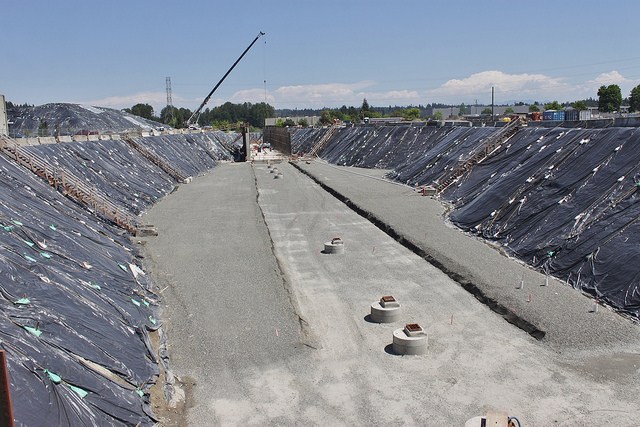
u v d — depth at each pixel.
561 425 14.19
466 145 55.19
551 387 16.03
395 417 14.89
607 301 21.64
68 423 12.30
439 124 74.62
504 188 37.50
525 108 172.00
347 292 24.66
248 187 61.47
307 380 16.95
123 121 107.00
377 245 32.81
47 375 13.16
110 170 50.00
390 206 44.03
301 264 29.23
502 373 16.98
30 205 27.08
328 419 14.90
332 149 102.62
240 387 16.59
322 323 21.28
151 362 17.38
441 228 35.72
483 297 23.14
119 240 31.64
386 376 17.09
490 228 33.38
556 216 29.81
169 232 37.25
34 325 15.04
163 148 76.44
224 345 19.31
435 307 22.58
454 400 15.59
